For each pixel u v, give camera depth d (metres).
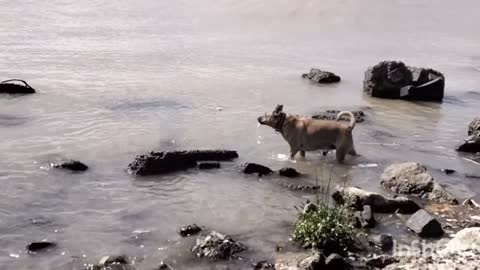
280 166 13.96
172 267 9.02
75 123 16.62
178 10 48.22
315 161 14.40
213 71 26.11
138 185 12.37
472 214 11.47
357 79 25.78
